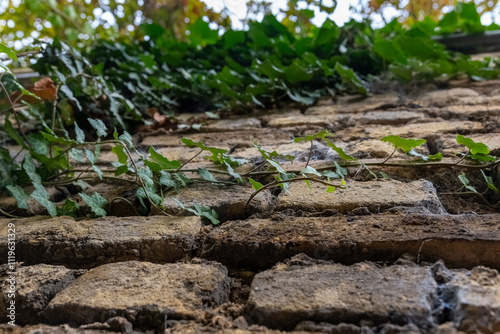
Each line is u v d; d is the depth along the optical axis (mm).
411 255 643
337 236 684
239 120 1503
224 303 602
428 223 693
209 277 640
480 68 1741
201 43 2428
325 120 1369
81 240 749
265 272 633
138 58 1962
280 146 1156
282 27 2207
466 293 527
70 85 1362
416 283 568
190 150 1192
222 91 1591
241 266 701
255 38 2045
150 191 877
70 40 1992
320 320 535
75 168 1128
